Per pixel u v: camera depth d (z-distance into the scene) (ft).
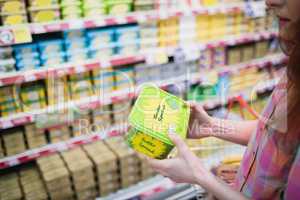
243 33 8.62
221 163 4.50
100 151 7.07
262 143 2.82
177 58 7.35
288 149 2.48
